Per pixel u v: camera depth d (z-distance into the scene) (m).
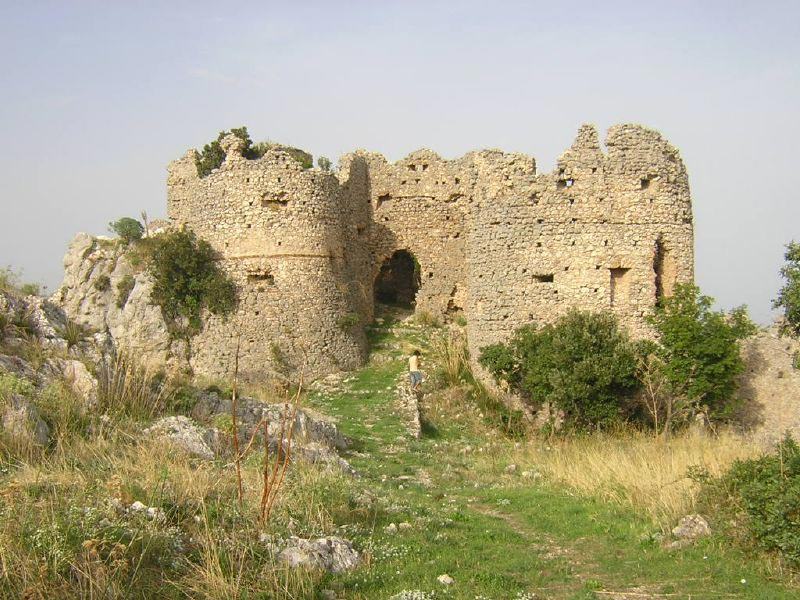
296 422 21.72
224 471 14.90
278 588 10.26
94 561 9.59
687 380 28.16
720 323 28.50
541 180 32.59
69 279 37.47
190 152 38.81
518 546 14.18
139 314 35.09
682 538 14.03
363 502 15.16
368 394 32.06
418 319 41.66
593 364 28.17
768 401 30.25
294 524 12.51
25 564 9.35
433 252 42.22
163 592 9.79
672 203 32.31
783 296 19.02
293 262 34.41
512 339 31.81
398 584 11.32
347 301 36.38
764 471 14.16
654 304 31.78
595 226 31.88
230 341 34.00
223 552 10.80
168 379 20.86
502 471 22.64
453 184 42.22
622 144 32.12
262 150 43.62
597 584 12.09
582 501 17.69
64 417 15.75
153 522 10.92
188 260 34.78
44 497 11.53
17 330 19.75
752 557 12.91
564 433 28.61
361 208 41.94
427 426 29.72
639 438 26.25
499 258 33.16
